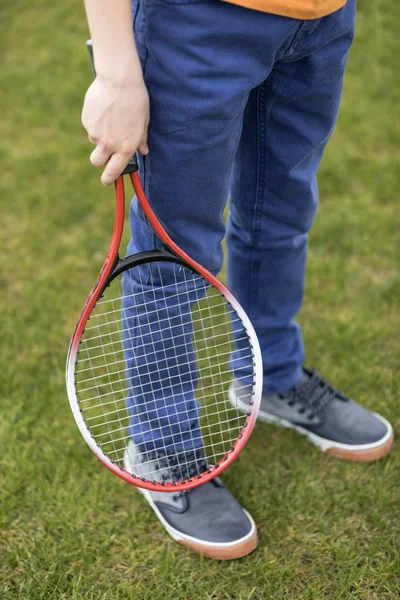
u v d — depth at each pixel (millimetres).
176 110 1311
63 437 2094
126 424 2137
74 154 3705
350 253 2914
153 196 1442
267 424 2145
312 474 1980
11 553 1754
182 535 1771
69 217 3199
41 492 1916
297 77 1484
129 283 1601
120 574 1719
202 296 1651
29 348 2455
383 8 4879
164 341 1657
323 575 1696
